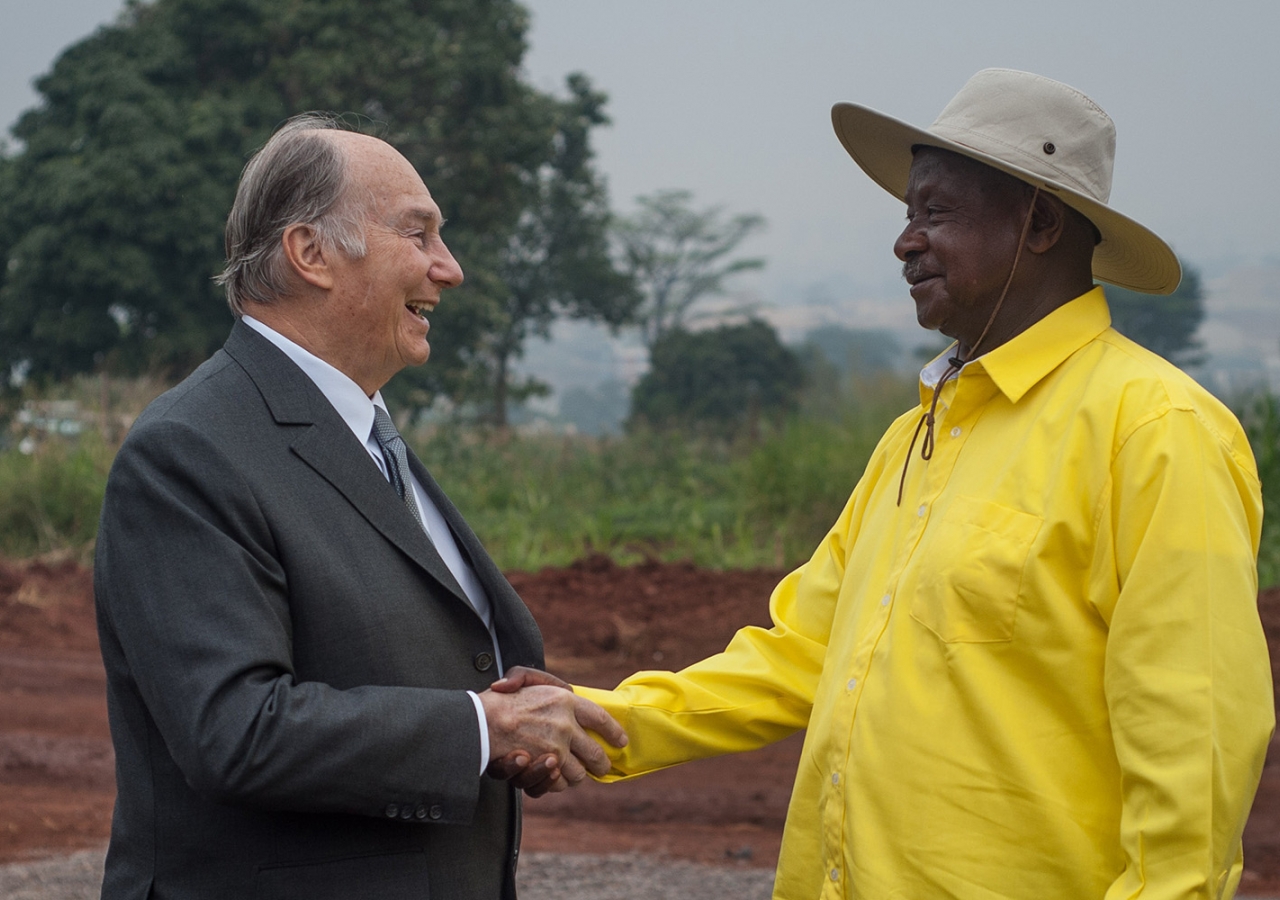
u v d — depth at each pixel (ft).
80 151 81.97
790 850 7.92
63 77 85.56
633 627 26.99
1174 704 6.33
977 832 6.88
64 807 17.44
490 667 7.83
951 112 7.77
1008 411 7.46
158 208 78.59
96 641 27.96
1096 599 6.81
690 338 152.66
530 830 17.12
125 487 6.87
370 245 7.64
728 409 142.92
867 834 7.16
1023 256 7.52
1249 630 6.48
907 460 8.01
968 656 6.99
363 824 7.07
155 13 89.15
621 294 138.41
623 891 14.25
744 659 8.94
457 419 56.80
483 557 8.32
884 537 7.88
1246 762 6.33
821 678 8.20
